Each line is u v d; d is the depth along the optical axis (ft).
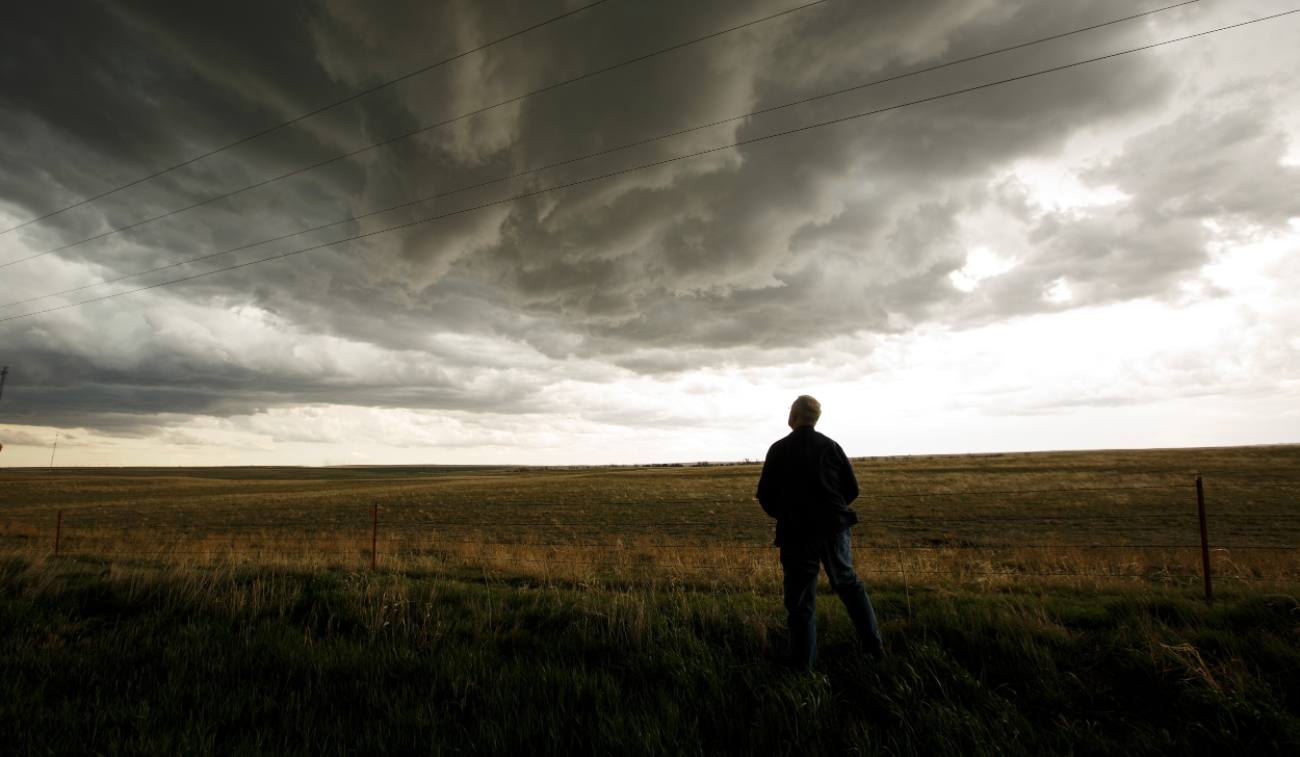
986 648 13.08
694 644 13.20
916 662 12.09
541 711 10.29
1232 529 77.15
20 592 20.88
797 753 9.11
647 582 26.27
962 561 37.22
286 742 9.12
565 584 26.86
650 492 169.89
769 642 13.85
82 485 294.87
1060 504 107.14
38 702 10.82
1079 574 29.35
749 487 177.27
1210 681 10.39
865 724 9.68
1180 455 291.79
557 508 132.57
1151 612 16.47
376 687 11.55
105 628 16.70
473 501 161.89
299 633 15.43
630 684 11.70
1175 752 9.11
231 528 105.60
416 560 37.04
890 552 42.14
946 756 8.79
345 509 146.00
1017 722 9.77
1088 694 11.03
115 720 10.09
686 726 9.59
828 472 13.08
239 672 12.57
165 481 337.52
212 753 8.96
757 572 28.27
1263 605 15.42
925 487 153.07
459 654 13.34
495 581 27.89
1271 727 9.34
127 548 51.34
